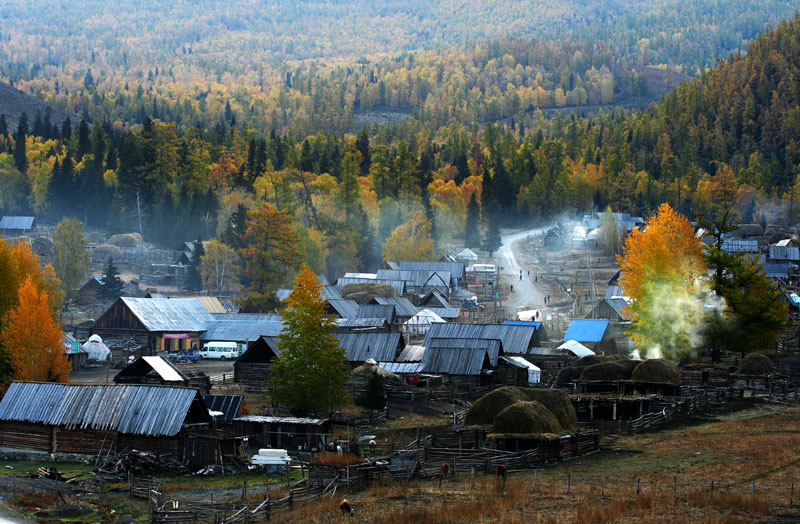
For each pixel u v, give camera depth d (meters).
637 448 68.62
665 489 52.50
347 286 177.88
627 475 57.75
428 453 64.88
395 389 96.81
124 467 63.06
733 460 61.06
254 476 63.66
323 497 54.59
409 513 48.41
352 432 79.38
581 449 66.69
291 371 82.62
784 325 110.38
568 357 113.50
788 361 109.56
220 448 65.31
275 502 52.12
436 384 101.50
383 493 54.56
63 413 67.19
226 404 75.06
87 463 66.25
